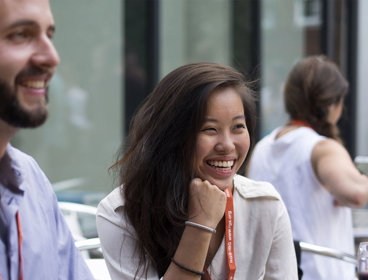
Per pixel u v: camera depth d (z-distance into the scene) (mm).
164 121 2496
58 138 7492
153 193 2541
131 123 2697
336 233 3566
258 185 2652
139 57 7801
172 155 2510
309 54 8977
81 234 3768
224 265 2568
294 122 3725
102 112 7711
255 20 8523
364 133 9188
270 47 8750
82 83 7605
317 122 3654
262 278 2598
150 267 2566
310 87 3645
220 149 2459
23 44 1691
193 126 2451
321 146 3498
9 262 1897
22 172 2006
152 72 7805
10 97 1671
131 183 2555
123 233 2576
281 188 3580
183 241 2434
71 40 7539
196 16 8328
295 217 3523
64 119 7516
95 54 7648
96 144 7695
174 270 2428
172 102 2482
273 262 2637
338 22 9086
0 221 1906
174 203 2494
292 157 3578
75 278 2146
